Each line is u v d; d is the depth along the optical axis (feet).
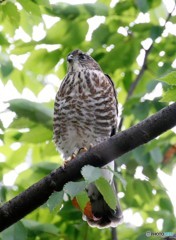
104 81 41.06
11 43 43.93
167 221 41.86
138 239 35.76
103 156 29.37
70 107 40.55
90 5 44.42
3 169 41.55
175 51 46.80
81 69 41.55
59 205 26.40
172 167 40.93
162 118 28.76
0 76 46.06
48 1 35.19
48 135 41.98
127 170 40.86
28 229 38.27
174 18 44.91
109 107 40.96
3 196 36.42
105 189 25.84
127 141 29.17
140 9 41.98
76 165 29.40
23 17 40.70
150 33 43.14
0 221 29.12
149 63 46.60
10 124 40.96
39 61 45.80
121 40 46.11
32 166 41.16
